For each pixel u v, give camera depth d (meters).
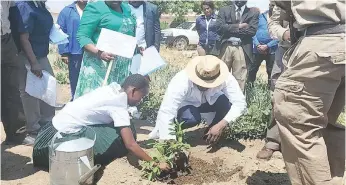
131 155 4.39
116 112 4.07
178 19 21.86
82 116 4.19
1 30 4.52
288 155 3.32
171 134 4.37
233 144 5.07
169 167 4.11
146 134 5.49
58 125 4.21
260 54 7.71
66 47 6.21
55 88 5.13
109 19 5.09
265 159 4.62
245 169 4.35
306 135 3.21
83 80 5.21
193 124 4.82
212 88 4.61
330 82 3.13
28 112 5.13
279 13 3.82
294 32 3.33
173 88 4.48
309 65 3.11
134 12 6.25
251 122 5.20
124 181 3.97
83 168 3.86
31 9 4.91
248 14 7.06
